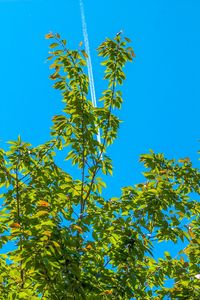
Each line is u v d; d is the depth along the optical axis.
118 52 9.29
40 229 6.27
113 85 9.18
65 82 9.02
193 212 8.15
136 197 7.72
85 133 8.50
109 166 8.45
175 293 7.31
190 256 7.69
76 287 6.32
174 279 7.57
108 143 8.86
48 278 6.27
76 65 9.11
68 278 6.28
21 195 7.70
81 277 6.66
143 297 7.38
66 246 6.38
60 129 8.59
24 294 6.59
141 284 7.27
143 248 7.17
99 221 7.54
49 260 6.06
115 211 7.71
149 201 7.61
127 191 7.94
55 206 7.53
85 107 8.92
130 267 7.16
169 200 7.62
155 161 8.38
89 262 7.19
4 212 7.59
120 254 7.16
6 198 7.67
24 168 8.05
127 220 7.39
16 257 6.25
